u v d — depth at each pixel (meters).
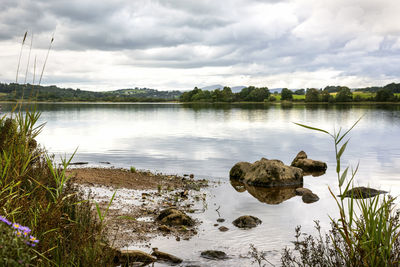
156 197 10.30
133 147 23.30
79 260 4.11
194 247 6.55
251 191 11.66
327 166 16.97
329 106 139.88
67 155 18.78
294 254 6.11
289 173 13.10
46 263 3.70
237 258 6.04
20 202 4.23
